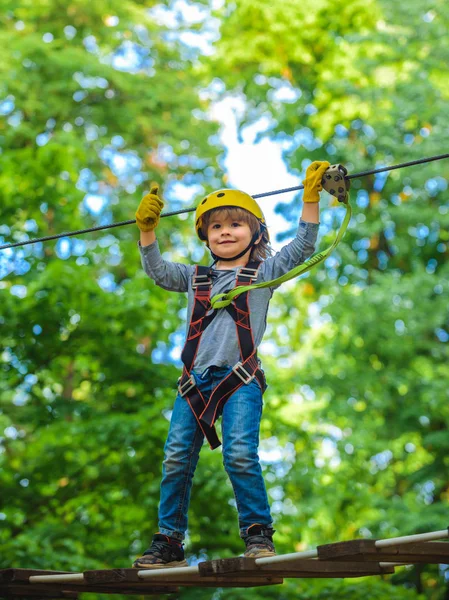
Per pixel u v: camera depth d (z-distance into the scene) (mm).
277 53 18406
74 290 10992
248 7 18062
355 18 17906
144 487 11047
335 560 4188
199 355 4832
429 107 16234
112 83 16375
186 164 17531
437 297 15891
